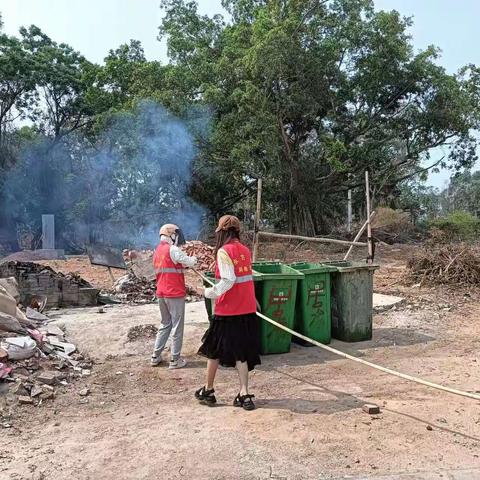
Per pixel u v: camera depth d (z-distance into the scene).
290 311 7.74
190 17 32.38
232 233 5.71
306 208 31.34
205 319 9.63
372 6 29.56
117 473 4.27
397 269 18.11
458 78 34.22
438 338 8.64
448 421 5.25
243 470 4.28
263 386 6.39
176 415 5.45
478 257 13.62
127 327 8.86
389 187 34.97
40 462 4.45
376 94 30.52
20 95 38.09
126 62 34.06
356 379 6.62
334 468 4.30
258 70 26.45
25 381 6.11
